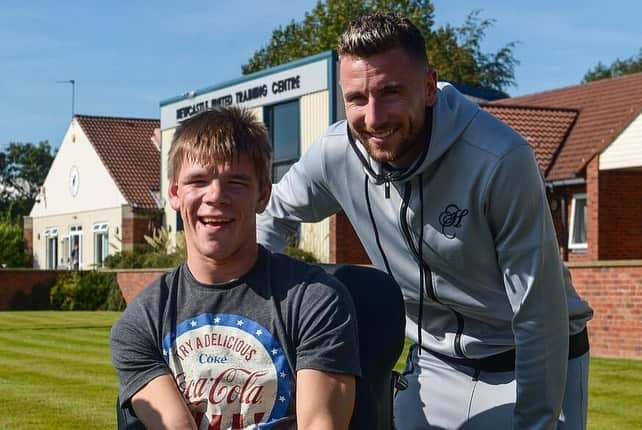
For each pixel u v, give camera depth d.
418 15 48.47
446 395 3.94
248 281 2.88
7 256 44.12
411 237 3.62
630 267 11.74
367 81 3.22
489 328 3.82
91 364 11.94
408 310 3.95
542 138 22.23
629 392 8.82
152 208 36.03
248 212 2.88
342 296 2.89
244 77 28.27
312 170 3.86
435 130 3.37
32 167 89.94
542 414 3.51
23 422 7.67
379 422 3.07
